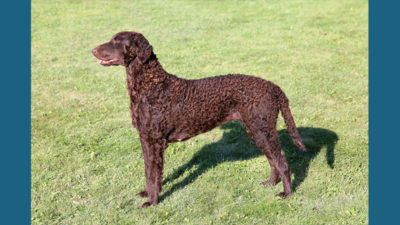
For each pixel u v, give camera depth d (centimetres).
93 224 495
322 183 572
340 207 518
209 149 675
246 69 1052
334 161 628
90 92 923
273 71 1040
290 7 1762
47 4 1889
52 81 994
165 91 484
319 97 880
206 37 1370
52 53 1227
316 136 711
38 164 630
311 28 1434
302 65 1080
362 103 853
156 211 515
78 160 639
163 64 1094
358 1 1778
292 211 512
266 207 516
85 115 805
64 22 1591
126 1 1964
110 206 527
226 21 1571
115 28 1505
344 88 926
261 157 649
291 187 536
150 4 1902
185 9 1794
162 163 512
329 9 1683
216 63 1105
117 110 827
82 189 566
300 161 633
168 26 1515
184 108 486
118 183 580
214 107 489
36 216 512
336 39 1305
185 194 551
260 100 484
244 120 498
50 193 559
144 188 565
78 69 1083
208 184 573
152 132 492
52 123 770
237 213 509
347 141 692
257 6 1812
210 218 502
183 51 1214
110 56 473
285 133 726
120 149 676
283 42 1295
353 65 1077
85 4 1898
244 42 1305
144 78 479
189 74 1012
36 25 1544
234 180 583
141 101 485
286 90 913
